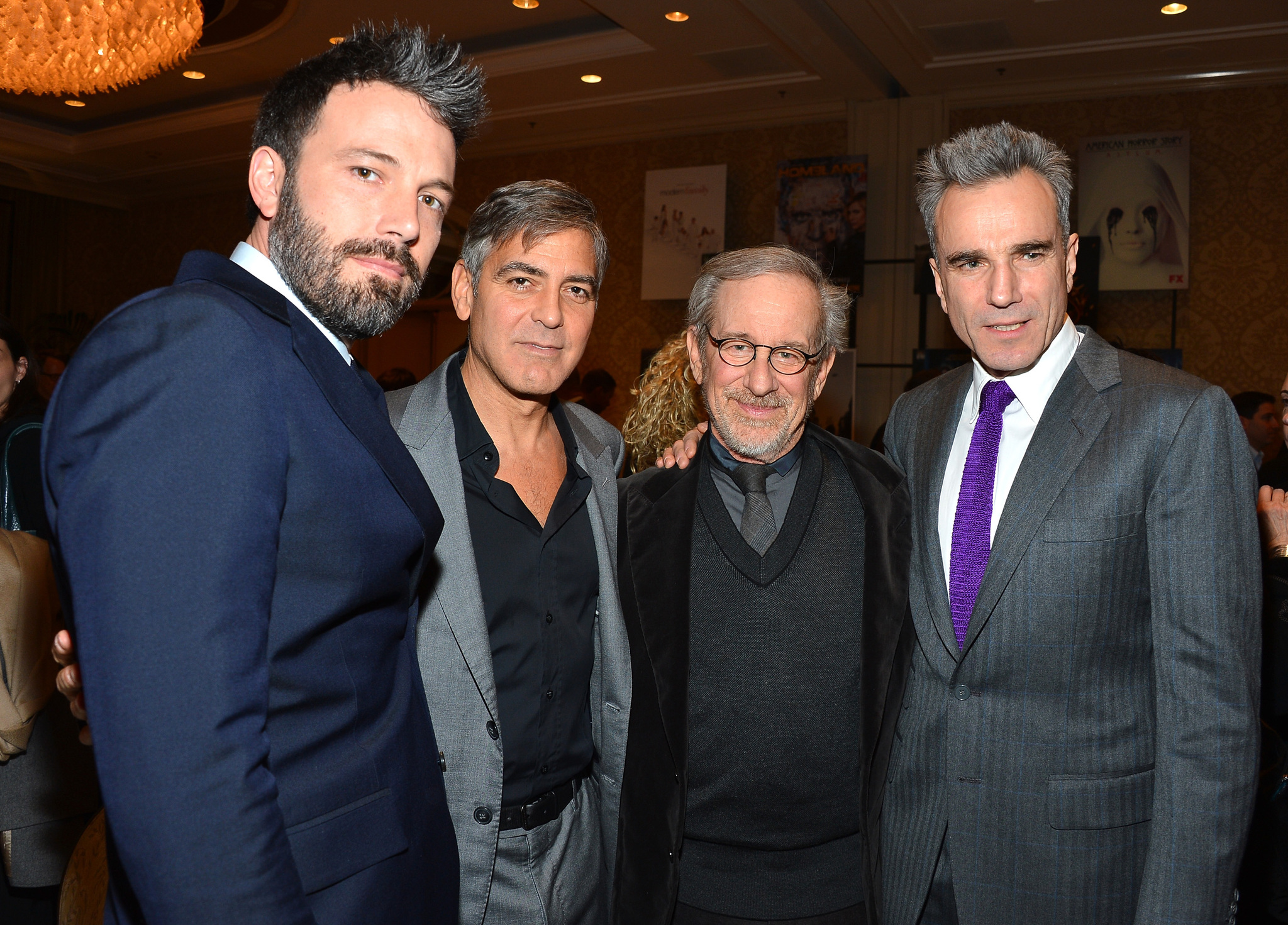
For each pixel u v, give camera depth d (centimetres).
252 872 81
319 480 97
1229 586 134
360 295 104
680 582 162
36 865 207
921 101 684
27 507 251
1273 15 547
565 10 623
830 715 160
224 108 802
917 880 152
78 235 1030
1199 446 137
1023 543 144
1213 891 133
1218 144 625
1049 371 153
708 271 175
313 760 97
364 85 104
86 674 80
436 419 153
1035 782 144
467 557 146
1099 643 143
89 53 364
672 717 155
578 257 155
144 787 78
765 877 158
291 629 95
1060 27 573
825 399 680
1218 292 622
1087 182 629
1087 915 141
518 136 806
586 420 186
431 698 144
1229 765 132
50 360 546
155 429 83
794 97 703
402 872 105
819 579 166
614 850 161
